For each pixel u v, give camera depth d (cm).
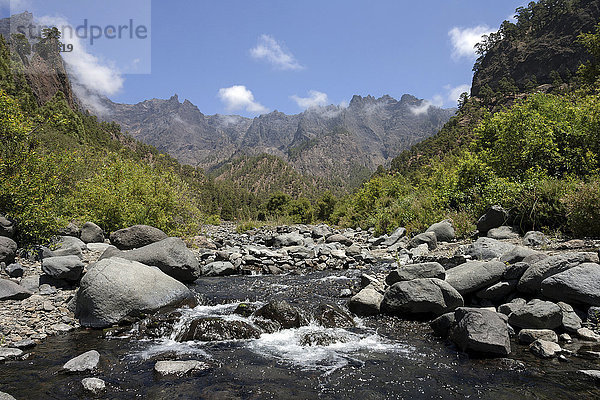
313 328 612
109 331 585
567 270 566
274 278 966
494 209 1072
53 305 670
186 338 567
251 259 1123
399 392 399
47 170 1041
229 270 1020
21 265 839
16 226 897
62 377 430
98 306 613
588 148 1186
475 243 888
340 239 1488
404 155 10838
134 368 461
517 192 1083
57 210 1070
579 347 480
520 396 380
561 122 1259
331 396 392
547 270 591
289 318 624
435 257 930
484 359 472
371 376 438
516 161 1315
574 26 12762
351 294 792
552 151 1227
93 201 1266
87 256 976
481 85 14462
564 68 12106
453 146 8138
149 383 420
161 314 649
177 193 1430
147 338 570
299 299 760
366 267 1043
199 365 466
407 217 1509
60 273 747
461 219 1227
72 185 1338
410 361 478
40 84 9888
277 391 403
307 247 1419
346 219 2423
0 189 882
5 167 925
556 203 971
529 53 13338
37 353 502
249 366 470
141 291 655
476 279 655
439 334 570
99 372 447
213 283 908
